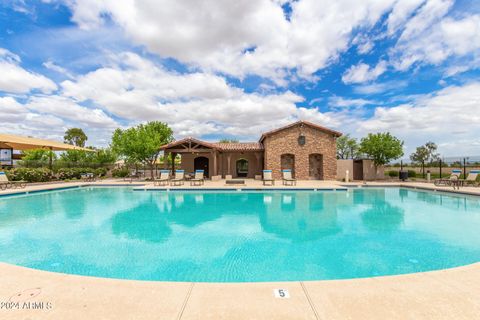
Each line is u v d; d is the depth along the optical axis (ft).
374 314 7.70
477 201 38.04
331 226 23.91
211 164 81.05
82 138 192.85
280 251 17.42
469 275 10.30
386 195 44.11
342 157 128.26
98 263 15.39
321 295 8.82
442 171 71.26
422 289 9.20
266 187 49.49
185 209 32.42
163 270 14.42
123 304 8.25
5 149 71.56
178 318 7.52
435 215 28.58
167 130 103.04
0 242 19.45
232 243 19.11
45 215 29.14
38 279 10.01
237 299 8.59
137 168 81.87
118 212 30.73
